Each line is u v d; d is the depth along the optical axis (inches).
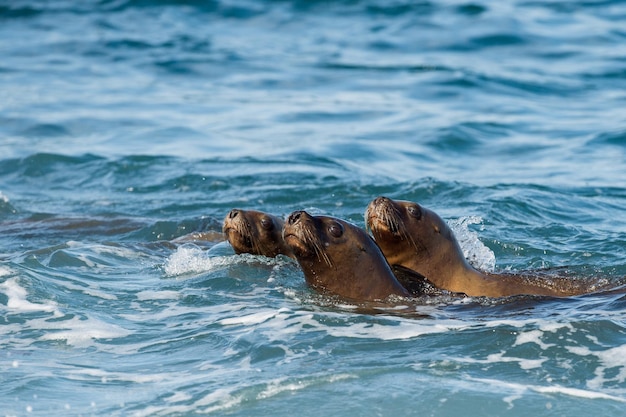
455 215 2033.7
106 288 1524.4
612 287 1496.1
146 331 1302.9
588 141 2783.0
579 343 1195.9
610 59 3782.0
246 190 2338.8
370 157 2659.9
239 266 1646.2
